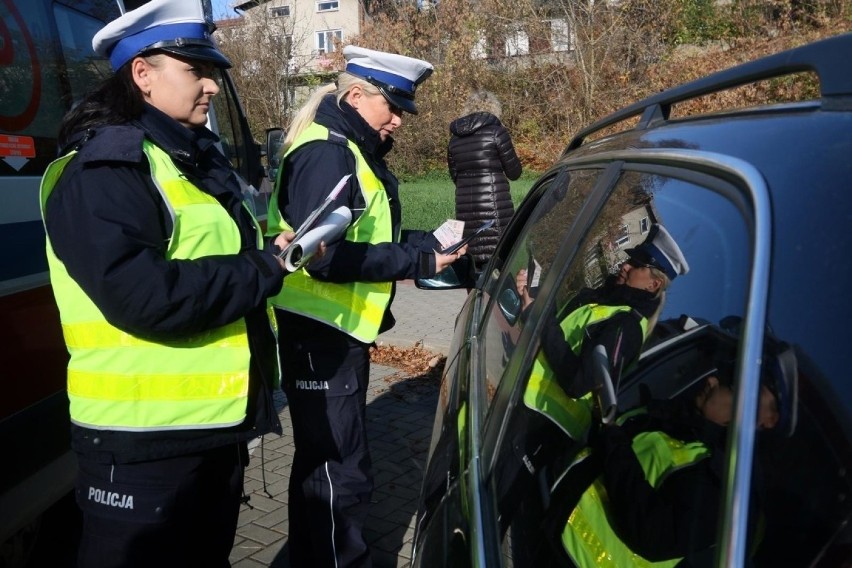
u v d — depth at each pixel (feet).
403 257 8.93
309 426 9.20
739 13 52.26
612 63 53.67
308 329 9.14
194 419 6.77
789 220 3.38
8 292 9.01
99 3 12.01
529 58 58.13
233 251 7.08
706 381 3.56
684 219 4.16
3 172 9.20
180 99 6.96
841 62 3.68
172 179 6.75
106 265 6.14
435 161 60.44
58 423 10.06
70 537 11.30
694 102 37.19
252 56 67.72
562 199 6.89
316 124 9.09
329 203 7.63
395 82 9.27
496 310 7.70
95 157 6.30
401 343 21.70
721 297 3.62
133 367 6.61
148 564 6.84
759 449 3.07
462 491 5.34
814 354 3.10
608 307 4.69
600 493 4.06
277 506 12.82
